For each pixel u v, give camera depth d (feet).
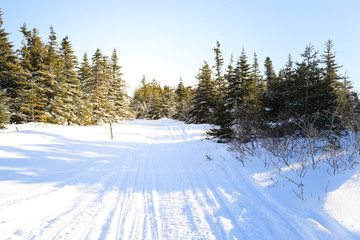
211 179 20.35
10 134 42.45
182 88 182.91
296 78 37.29
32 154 28.81
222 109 43.65
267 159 22.82
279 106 39.11
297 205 12.55
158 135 64.18
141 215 13.34
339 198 11.80
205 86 102.58
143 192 17.56
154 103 186.80
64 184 18.75
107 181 20.26
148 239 10.63
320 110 32.30
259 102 42.45
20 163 24.27
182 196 16.49
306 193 13.55
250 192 16.07
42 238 10.41
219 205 14.47
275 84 41.83
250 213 12.85
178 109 181.78
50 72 80.28
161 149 40.42
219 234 10.91
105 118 109.60
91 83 107.86
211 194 16.57
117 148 39.70
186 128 75.82
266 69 109.19
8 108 62.69
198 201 15.35
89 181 19.99
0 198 14.71
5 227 10.94
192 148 39.24
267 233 10.62
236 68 78.89
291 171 17.75
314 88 34.01
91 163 27.25
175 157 32.32
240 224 11.71
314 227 9.98
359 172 14.40
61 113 83.51
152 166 26.89
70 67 97.09
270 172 18.99
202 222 12.24
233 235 10.70
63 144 38.96
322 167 17.12
